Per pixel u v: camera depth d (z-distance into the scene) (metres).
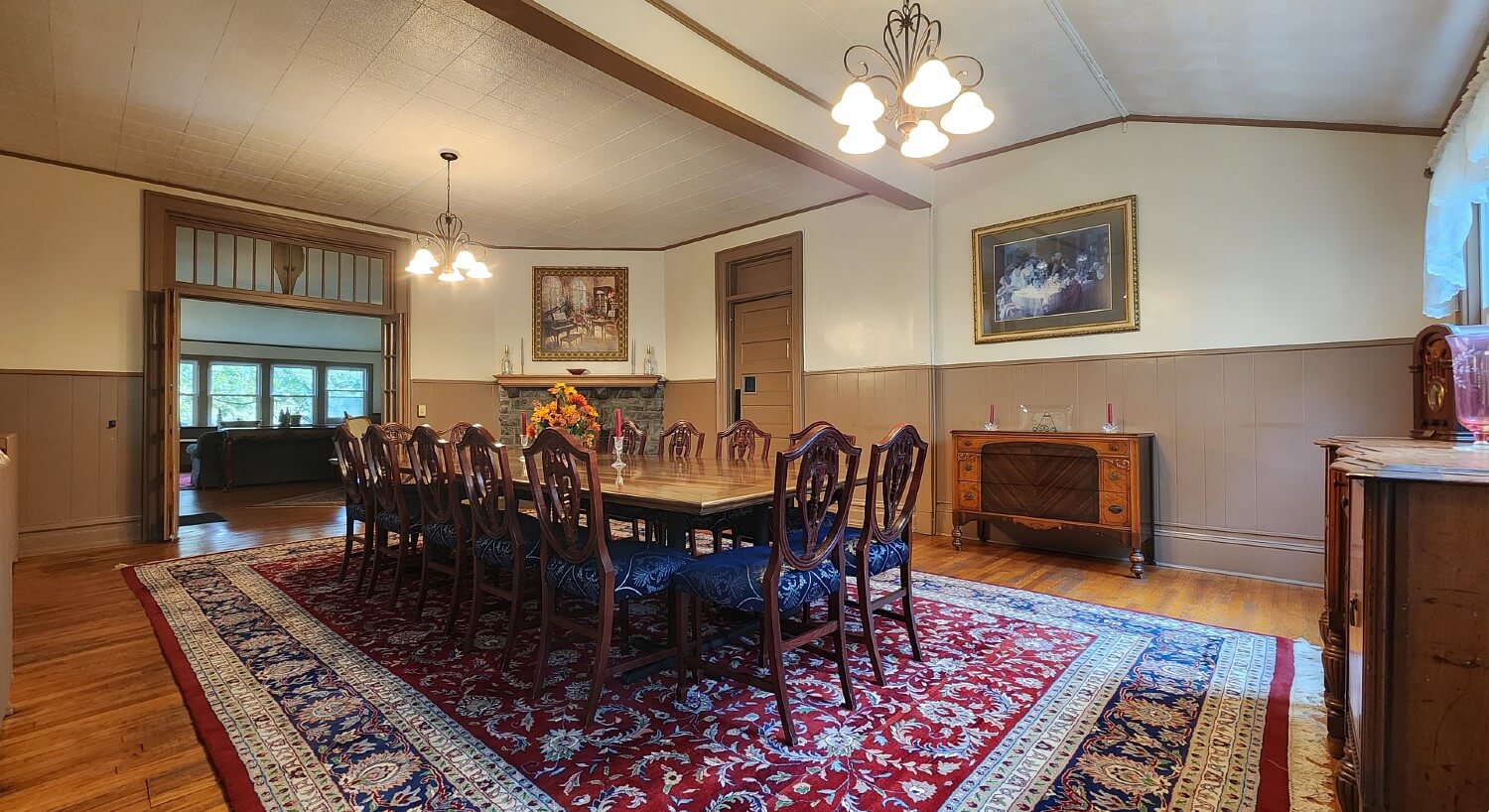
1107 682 2.23
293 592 3.40
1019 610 3.04
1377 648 1.17
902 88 2.39
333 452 9.05
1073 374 4.23
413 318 6.22
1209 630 2.75
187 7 2.75
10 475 2.10
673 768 1.72
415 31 2.95
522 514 2.95
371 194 5.12
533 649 2.61
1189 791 1.60
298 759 1.77
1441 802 1.13
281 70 3.28
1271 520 3.56
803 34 3.12
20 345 4.29
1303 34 2.62
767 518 2.87
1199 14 2.67
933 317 4.89
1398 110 3.05
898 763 1.74
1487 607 1.10
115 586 3.50
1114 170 4.07
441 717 2.01
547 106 3.67
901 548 2.45
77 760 1.78
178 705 2.12
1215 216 3.73
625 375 6.66
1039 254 4.37
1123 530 3.67
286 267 5.58
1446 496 1.13
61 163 4.43
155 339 4.74
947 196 4.83
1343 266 3.37
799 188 5.09
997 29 2.98
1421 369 2.09
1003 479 4.16
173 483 4.72
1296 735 1.86
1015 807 1.54
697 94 3.08
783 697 1.88
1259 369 3.60
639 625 2.90
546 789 1.63
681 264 6.73
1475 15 2.22
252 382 12.08
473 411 6.53
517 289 6.78
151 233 4.75
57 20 2.83
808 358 5.58
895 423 5.03
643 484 2.49
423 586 2.98
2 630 1.91
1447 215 2.45
